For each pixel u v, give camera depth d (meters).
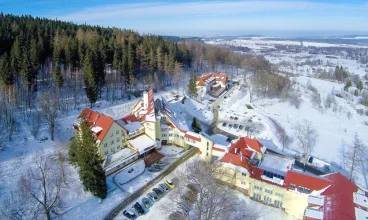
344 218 42.12
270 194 55.66
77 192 56.59
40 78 105.06
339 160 75.31
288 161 66.38
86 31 142.62
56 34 121.06
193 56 179.25
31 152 68.06
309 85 161.75
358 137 91.19
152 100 81.44
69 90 98.94
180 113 95.94
